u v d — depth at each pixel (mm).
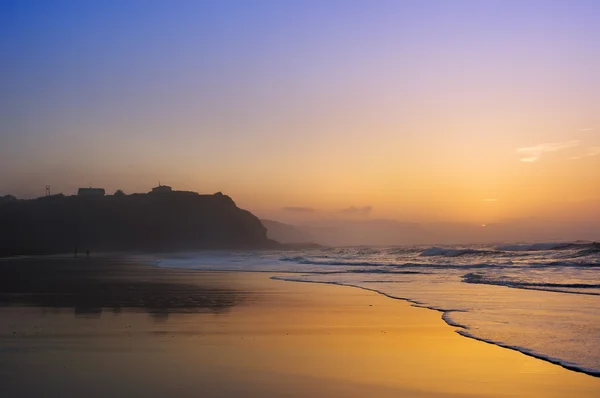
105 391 6438
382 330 11086
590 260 34688
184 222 176625
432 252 52344
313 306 15289
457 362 8164
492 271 28688
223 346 9305
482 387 6816
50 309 14375
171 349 9000
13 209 173875
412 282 23422
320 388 6699
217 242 173125
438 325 11750
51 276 30875
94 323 11883
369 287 21453
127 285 23219
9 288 21500
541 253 44375
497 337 10242
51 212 174375
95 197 184125
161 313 13648
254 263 48312
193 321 12281
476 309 14367
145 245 167250
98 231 170000
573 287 20031
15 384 6738
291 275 29859
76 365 7773
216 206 183250
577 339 10016
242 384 6836
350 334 10633
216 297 17781
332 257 53312
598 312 13633
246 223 185125
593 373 7512
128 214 176875
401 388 6730
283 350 8977
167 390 6512
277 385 6805
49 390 6469
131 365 7801
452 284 22141
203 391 6496
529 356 8570
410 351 8938
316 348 9180
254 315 13289
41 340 9766
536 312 13703
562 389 6750
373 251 64562
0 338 9961
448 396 6441
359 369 7699
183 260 63594
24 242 159500
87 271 37375
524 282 21891
